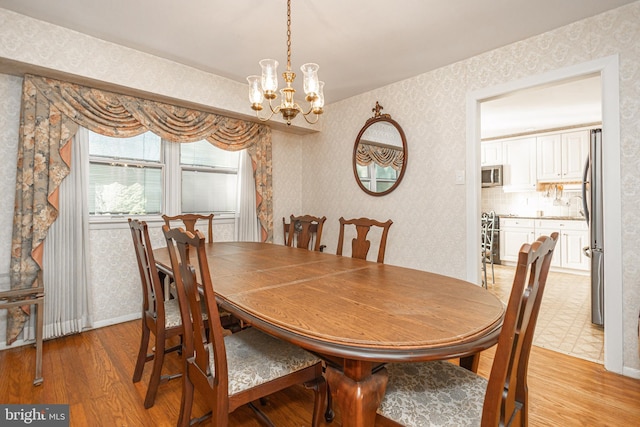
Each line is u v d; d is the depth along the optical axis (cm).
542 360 226
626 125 201
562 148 513
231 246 278
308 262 205
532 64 238
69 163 253
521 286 79
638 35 196
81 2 199
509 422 95
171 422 161
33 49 218
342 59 276
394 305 122
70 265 259
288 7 187
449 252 288
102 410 169
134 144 304
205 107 314
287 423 163
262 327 108
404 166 317
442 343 91
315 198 420
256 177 376
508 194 604
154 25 226
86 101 258
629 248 202
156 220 313
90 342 251
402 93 321
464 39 243
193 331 135
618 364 207
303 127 392
